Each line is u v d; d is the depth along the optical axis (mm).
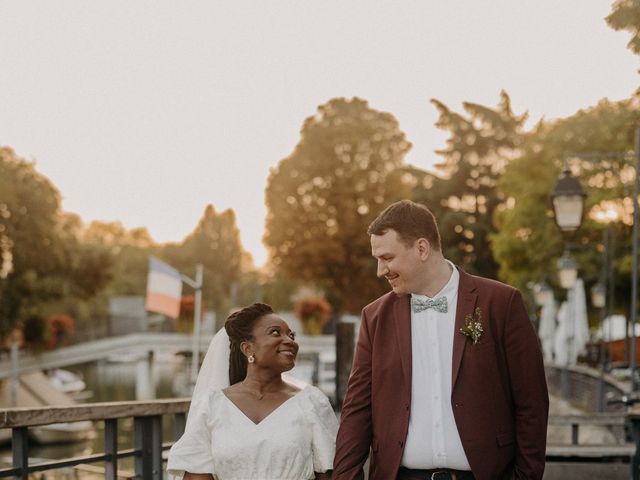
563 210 10383
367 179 49656
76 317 62625
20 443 4102
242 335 3492
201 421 3430
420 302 3305
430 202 43312
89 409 4434
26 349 43625
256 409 3453
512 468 3238
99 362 67375
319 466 3453
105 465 4656
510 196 28391
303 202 49500
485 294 3273
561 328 21031
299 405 3477
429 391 3246
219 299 75250
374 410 3346
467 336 3225
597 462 6789
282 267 50125
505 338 3234
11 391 33031
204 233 85000
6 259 39719
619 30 6402
